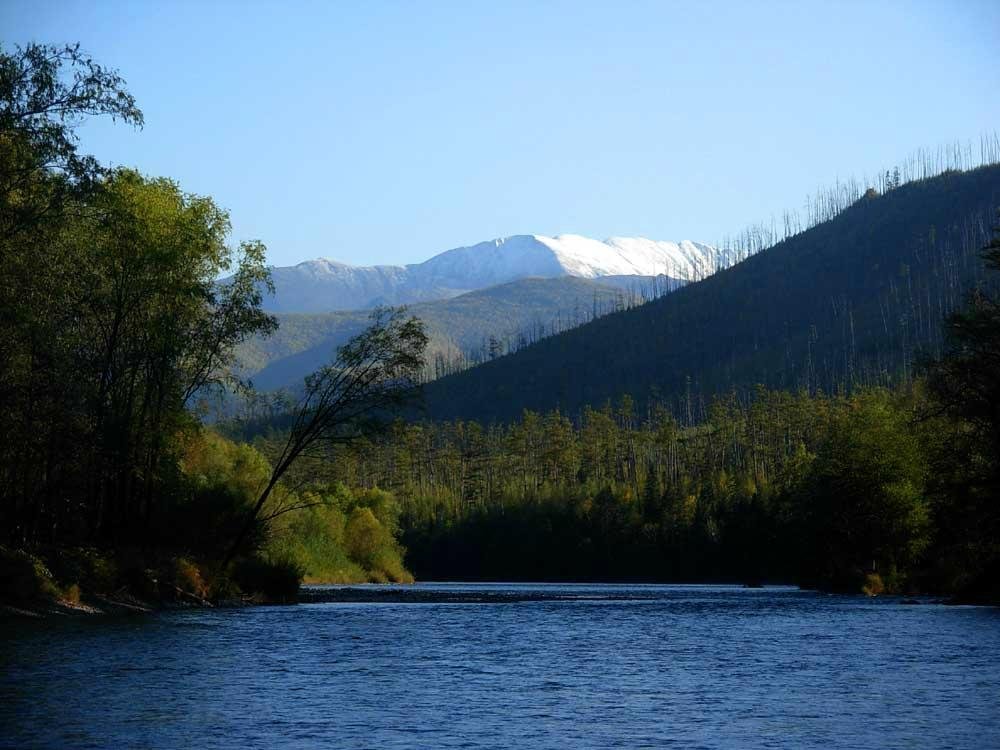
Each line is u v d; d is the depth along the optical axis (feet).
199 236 196.44
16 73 138.82
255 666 102.73
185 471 243.19
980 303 215.51
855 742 67.10
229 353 209.97
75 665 99.60
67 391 162.40
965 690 88.69
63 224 152.97
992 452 219.41
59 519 192.44
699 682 94.27
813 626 157.69
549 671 102.17
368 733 69.41
